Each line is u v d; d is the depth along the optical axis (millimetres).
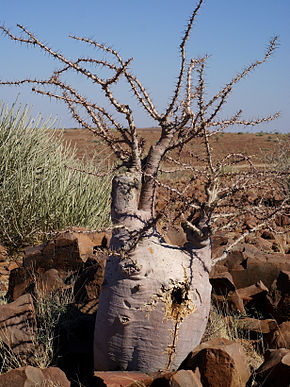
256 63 2941
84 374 3543
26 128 7496
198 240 3197
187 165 3273
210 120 2959
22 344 3588
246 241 6824
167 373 2910
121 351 3189
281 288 4461
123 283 3123
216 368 3061
